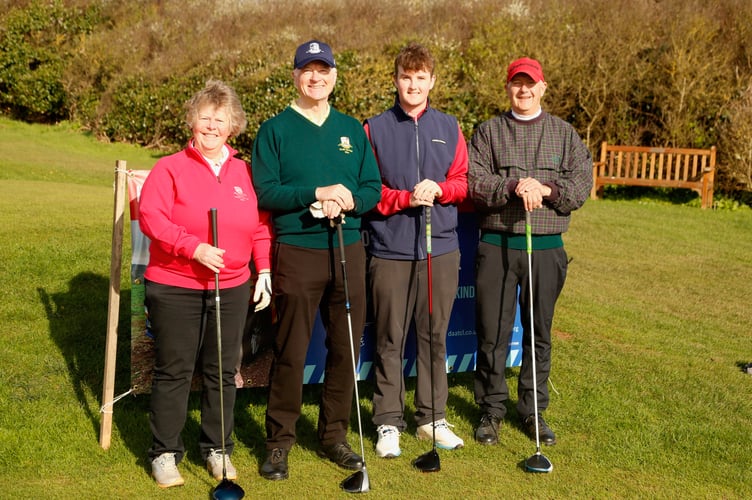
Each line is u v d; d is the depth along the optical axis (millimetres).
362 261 3479
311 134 3404
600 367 4988
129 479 3361
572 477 3523
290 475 3467
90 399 4121
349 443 3836
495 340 3865
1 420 3773
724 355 5340
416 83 3605
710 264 8117
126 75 17156
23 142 16094
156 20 18625
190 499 3221
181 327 3240
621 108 13094
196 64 16312
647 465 3658
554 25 13688
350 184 3455
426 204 3486
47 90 18547
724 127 12344
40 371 4367
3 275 5660
